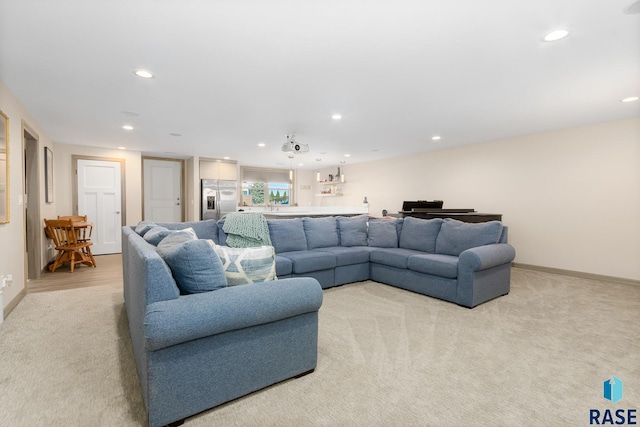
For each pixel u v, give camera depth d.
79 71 2.61
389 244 4.27
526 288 3.83
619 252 4.13
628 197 4.06
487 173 5.48
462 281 3.08
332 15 1.86
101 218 6.05
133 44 2.19
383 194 7.50
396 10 1.81
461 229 3.61
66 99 3.29
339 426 1.44
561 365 1.99
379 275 3.95
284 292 1.67
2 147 2.77
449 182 6.07
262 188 9.05
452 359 2.05
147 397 1.37
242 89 3.03
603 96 3.22
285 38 2.12
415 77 2.74
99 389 1.69
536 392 1.71
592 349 2.21
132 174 6.36
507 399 1.64
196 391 1.45
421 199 6.60
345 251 3.88
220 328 1.46
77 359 2.02
